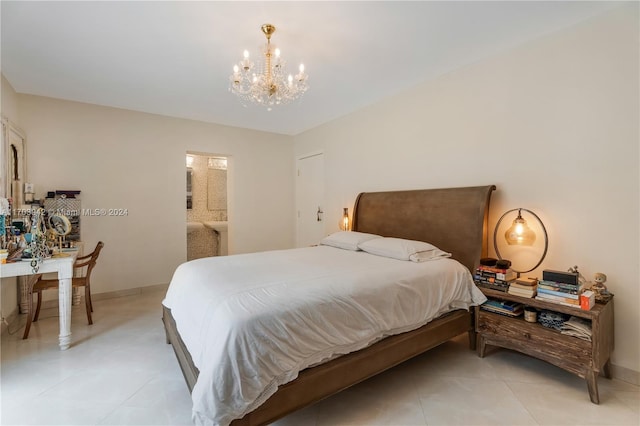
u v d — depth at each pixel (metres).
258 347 1.39
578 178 2.18
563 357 1.91
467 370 2.17
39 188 3.42
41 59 2.57
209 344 1.40
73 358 2.29
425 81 3.17
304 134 5.12
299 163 5.30
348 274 2.06
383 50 2.51
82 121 3.65
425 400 1.83
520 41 2.41
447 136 3.00
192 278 2.11
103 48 2.40
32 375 2.06
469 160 2.83
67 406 1.74
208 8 1.91
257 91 2.34
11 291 2.96
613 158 2.03
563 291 1.93
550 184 2.32
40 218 2.57
